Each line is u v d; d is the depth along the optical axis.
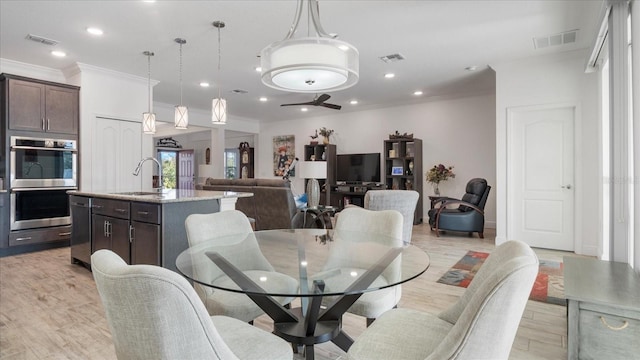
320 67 1.53
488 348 1.00
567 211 4.66
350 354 1.31
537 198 4.84
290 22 3.62
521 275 0.97
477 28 3.78
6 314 2.64
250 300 1.85
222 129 9.12
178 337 0.94
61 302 2.87
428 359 1.07
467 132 6.97
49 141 4.72
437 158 7.32
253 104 7.88
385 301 1.91
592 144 4.42
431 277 3.60
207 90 6.52
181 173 12.88
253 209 5.46
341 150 8.77
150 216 3.11
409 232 4.16
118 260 1.07
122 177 5.42
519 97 4.84
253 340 1.35
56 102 4.82
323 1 3.17
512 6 3.30
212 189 5.90
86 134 5.04
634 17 2.60
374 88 6.42
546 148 4.75
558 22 3.63
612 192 2.78
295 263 1.94
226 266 1.83
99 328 2.42
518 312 1.02
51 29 3.79
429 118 7.42
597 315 1.83
